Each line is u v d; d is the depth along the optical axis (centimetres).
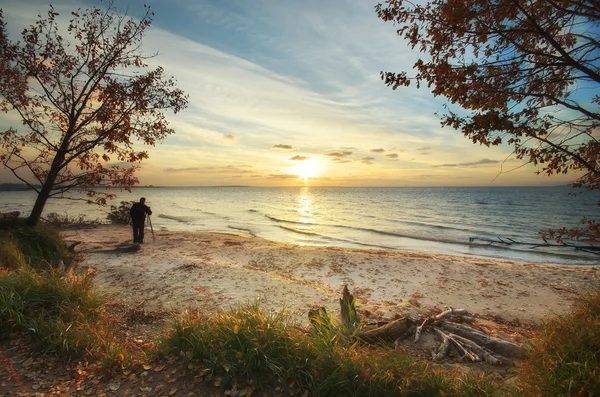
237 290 827
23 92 924
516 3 280
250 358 367
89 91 980
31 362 389
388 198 9781
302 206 6284
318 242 2164
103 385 363
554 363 346
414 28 354
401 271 1141
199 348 399
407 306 709
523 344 493
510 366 462
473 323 640
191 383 362
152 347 443
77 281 569
